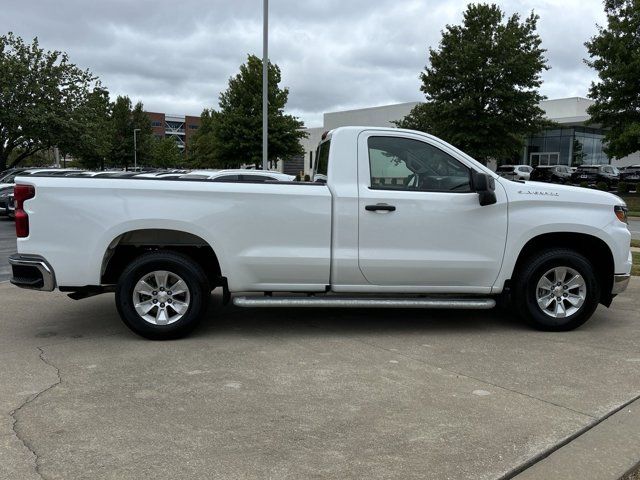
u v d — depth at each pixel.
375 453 3.16
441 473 2.95
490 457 3.12
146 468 2.99
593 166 39.50
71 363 4.64
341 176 5.36
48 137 31.45
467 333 5.64
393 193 5.34
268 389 4.10
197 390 4.07
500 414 3.67
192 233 5.17
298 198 5.26
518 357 4.86
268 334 5.56
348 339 5.40
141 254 5.38
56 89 31.62
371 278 5.40
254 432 3.41
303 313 6.45
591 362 4.73
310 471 2.97
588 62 28.56
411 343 5.28
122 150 54.91
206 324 5.93
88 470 2.96
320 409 3.75
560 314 5.64
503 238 5.46
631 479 2.98
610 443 3.30
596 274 5.64
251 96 28.39
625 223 5.75
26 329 5.70
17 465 3.01
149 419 3.58
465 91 28.23
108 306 6.74
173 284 5.31
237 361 4.73
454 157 5.48
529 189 5.53
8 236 14.92
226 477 2.91
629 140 26.72
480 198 5.32
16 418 3.57
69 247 5.08
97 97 34.94
